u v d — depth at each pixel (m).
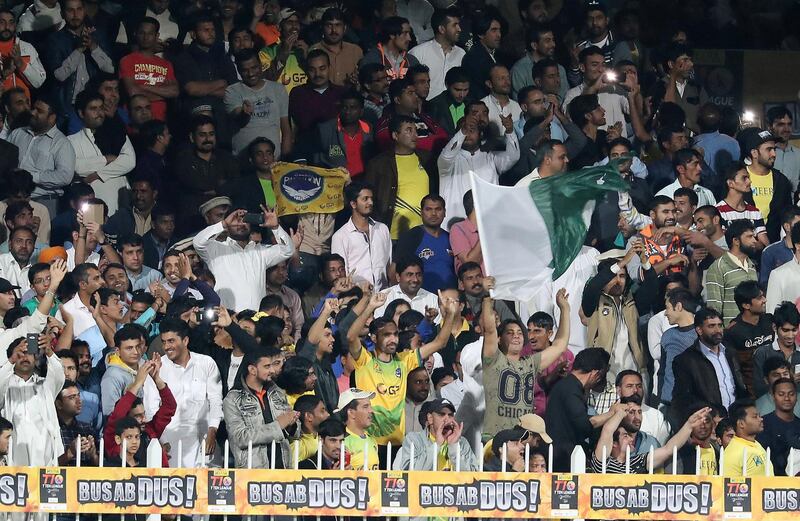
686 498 41.75
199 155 64.00
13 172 61.12
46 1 68.50
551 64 70.56
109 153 64.56
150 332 53.88
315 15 73.44
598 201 61.06
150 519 41.19
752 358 55.78
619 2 78.19
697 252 61.44
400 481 40.91
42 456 44.91
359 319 49.75
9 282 51.94
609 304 56.31
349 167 65.94
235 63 68.81
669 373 55.38
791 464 46.50
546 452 47.56
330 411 49.41
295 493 40.59
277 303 53.94
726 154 68.94
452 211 64.25
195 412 50.38
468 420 52.00
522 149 65.50
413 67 67.50
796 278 59.72
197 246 57.88
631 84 70.81
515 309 59.81
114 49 70.81
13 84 65.75
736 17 78.38
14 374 45.06
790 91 76.75
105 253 58.41
